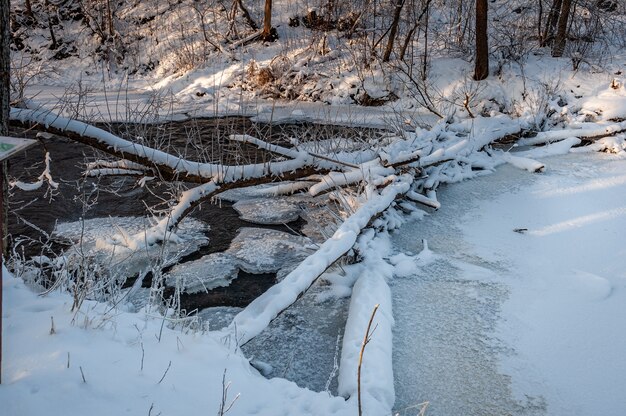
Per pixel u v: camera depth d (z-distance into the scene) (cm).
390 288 645
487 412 448
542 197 913
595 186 949
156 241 776
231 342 468
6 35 411
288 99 1748
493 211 867
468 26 1848
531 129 1236
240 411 350
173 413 327
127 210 917
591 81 1503
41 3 2408
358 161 916
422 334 552
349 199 824
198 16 2225
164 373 355
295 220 888
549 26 1714
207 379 370
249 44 2047
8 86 420
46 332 371
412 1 1719
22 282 457
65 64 2202
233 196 987
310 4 2158
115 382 337
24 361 339
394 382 482
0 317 309
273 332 580
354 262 683
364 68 1755
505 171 1048
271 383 401
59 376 328
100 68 2169
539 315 581
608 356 512
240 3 2081
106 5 2281
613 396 461
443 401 460
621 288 629
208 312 624
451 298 620
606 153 1145
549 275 664
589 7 1702
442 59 1722
